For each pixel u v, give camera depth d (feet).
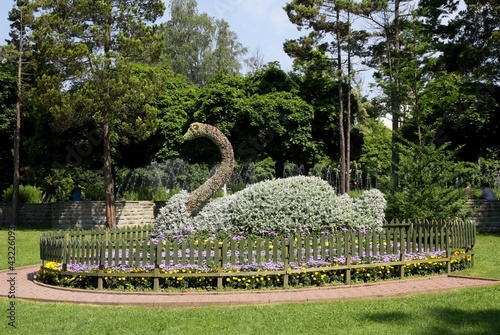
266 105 92.38
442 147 57.00
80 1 78.33
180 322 25.32
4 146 111.55
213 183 43.55
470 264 43.04
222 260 33.91
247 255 34.47
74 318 26.35
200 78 168.04
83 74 79.36
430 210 53.31
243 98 94.53
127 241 34.99
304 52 98.53
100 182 145.79
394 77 86.74
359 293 32.22
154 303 29.25
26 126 110.63
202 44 170.19
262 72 102.58
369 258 36.96
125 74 79.77
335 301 29.96
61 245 36.06
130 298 31.01
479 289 32.99
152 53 83.35
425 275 38.68
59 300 30.73
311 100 101.35
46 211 98.78
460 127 93.50
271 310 27.63
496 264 44.45
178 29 170.19
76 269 34.76
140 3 84.79
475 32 91.50
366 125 144.25
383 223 48.06
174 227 41.47
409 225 45.91
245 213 40.57
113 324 25.02
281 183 41.78
